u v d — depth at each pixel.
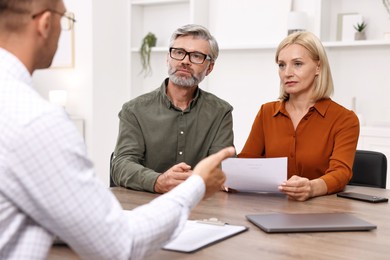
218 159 1.12
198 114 2.36
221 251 1.20
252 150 2.47
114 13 4.80
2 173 0.81
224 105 2.44
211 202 1.80
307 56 2.28
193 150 2.35
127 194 1.92
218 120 2.40
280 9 4.18
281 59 2.34
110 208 0.90
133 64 4.91
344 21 3.84
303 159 2.27
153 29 4.90
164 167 2.35
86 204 0.85
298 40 2.29
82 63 4.71
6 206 0.83
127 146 2.25
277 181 1.86
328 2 3.94
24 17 0.89
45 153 0.82
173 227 0.99
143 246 0.93
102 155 4.82
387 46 3.76
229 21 4.46
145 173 1.98
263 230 1.39
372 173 2.29
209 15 4.55
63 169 0.83
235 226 1.41
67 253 1.18
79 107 4.77
